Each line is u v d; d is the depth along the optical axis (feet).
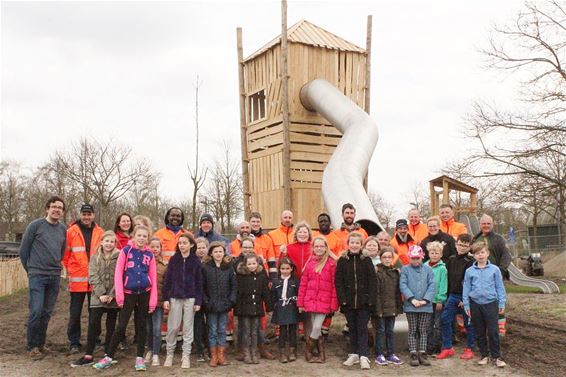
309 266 25.35
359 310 24.35
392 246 27.76
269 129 47.98
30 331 26.43
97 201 135.23
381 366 24.38
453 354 26.27
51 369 24.03
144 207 150.51
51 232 26.61
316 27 50.90
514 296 51.19
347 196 32.53
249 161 50.67
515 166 70.74
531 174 70.28
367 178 50.42
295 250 26.96
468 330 26.09
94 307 24.85
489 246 28.99
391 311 24.97
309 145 46.98
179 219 28.22
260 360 25.52
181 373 23.24
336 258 25.73
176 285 24.39
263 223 48.34
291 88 46.42
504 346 28.25
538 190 69.67
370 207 32.12
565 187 69.67
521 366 24.40
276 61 47.16
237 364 24.79
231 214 129.08
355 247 24.50
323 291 25.05
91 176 135.03
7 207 178.60
